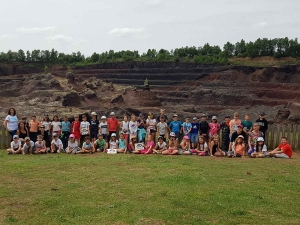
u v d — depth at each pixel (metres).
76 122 24.86
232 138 23.53
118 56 172.25
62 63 167.88
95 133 25.34
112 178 15.69
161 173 16.77
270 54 142.75
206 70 128.50
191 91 107.69
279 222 10.87
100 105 75.88
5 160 20.08
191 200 12.70
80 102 73.50
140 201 12.57
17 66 154.88
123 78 141.00
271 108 64.56
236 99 96.69
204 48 164.75
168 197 13.04
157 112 72.00
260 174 16.98
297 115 50.97
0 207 11.88
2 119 45.91
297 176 16.84
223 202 12.54
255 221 10.93
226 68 124.25
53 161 19.66
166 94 112.75
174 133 23.34
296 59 134.38
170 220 10.86
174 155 22.80
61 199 12.70
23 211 11.55
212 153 22.98
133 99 85.56
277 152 22.67
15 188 14.03
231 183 15.15
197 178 15.78
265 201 12.74
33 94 73.81
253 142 23.33
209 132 24.69
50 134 25.45
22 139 23.34
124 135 24.31
